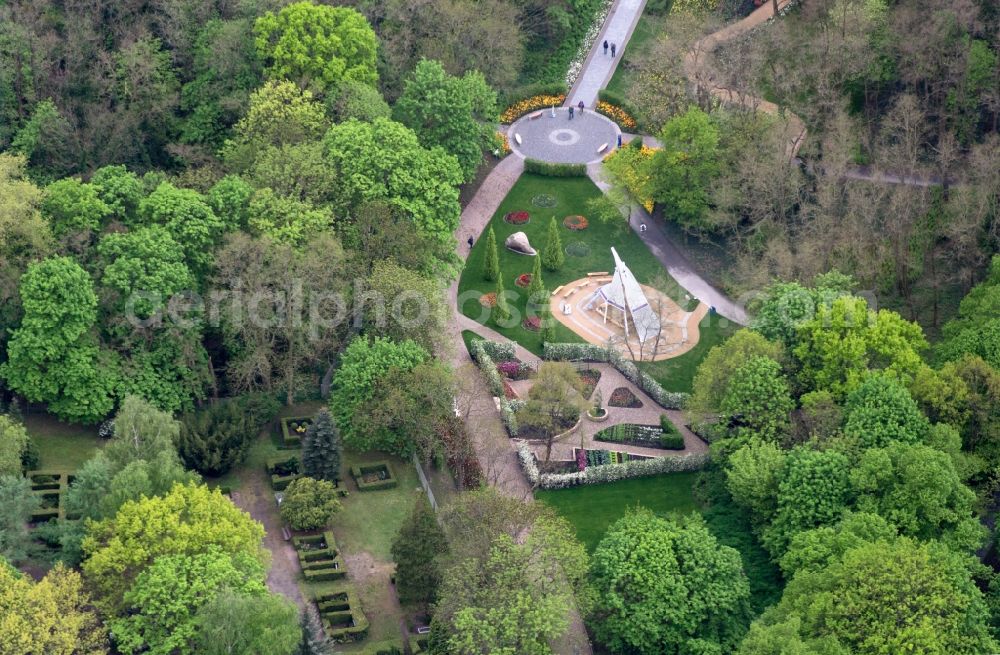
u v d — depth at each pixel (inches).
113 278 7327.8
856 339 7293.3
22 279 7199.8
